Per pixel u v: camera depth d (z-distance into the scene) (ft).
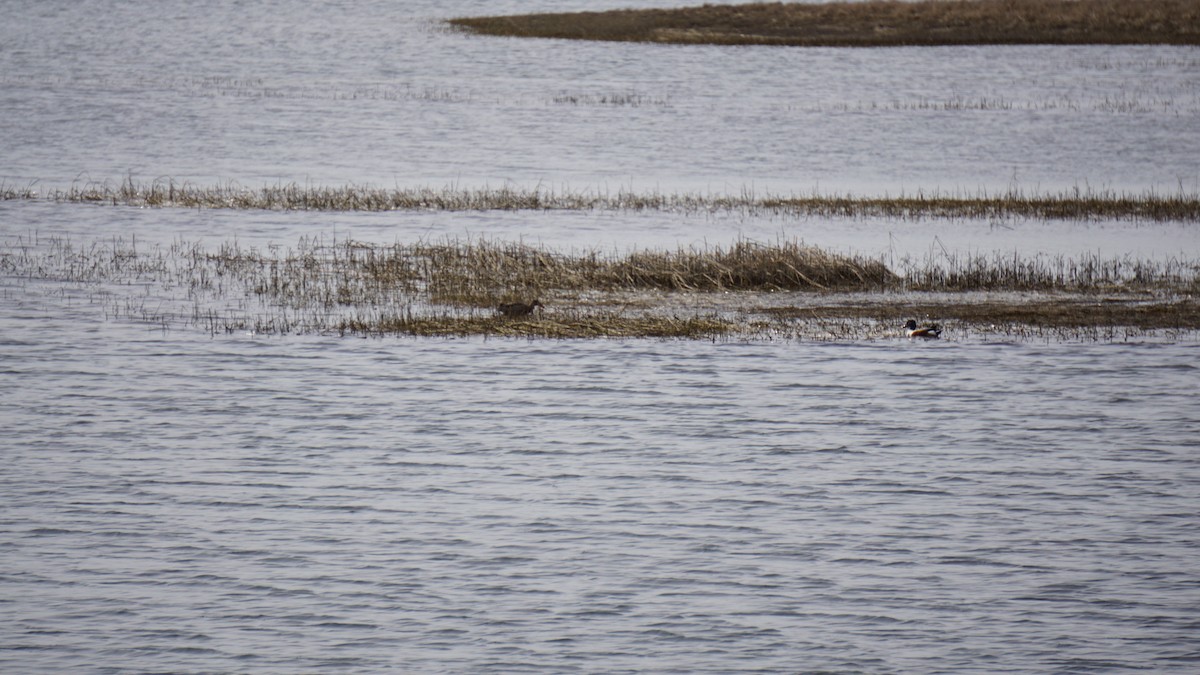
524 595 167.53
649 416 231.71
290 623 160.35
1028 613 164.04
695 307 289.12
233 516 189.78
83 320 282.36
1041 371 253.03
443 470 208.33
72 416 228.63
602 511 193.36
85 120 583.17
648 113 621.31
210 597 166.09
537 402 237.66
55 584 168.55
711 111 625.82
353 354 261.44
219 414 230.89
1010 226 382.42
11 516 187.62
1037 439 221.66
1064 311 288.71
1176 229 377.09
